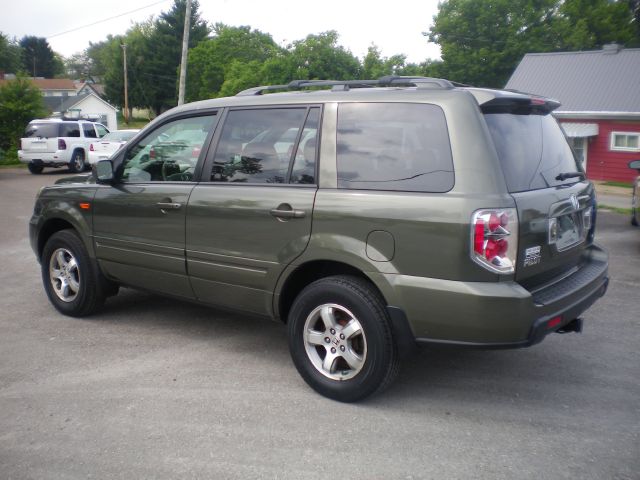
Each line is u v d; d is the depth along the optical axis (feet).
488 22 120.67
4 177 71.05
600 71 87.20
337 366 12.84
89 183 17.58
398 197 11.50
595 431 11.41
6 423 11.66
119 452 10.64
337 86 13.62
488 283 10.77
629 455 10.54
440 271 11.01
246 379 13.74
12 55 311.47
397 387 13.35
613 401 12.69
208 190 14.35
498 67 120.26
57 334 16.69
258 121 13.98
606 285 14.03
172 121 15.72
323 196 12.41
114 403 12.49
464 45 122.42
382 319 11.82
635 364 14.66
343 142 12.57
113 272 16.97
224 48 207.10
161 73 226.58
